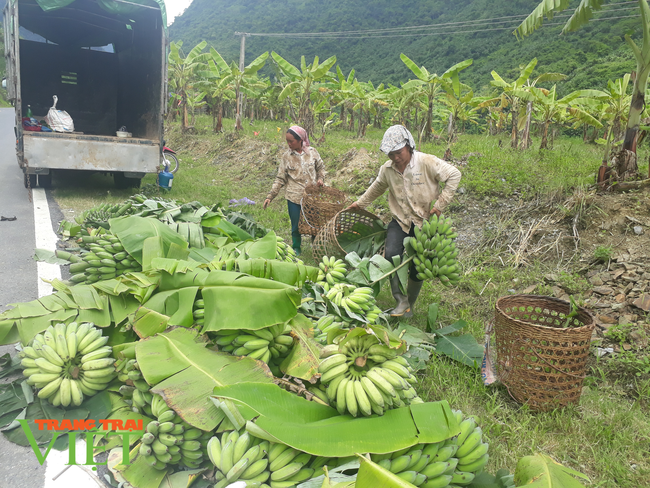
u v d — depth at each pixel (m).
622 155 5.80
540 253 5.41
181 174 12.77
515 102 13.69
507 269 5.30
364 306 3.57
